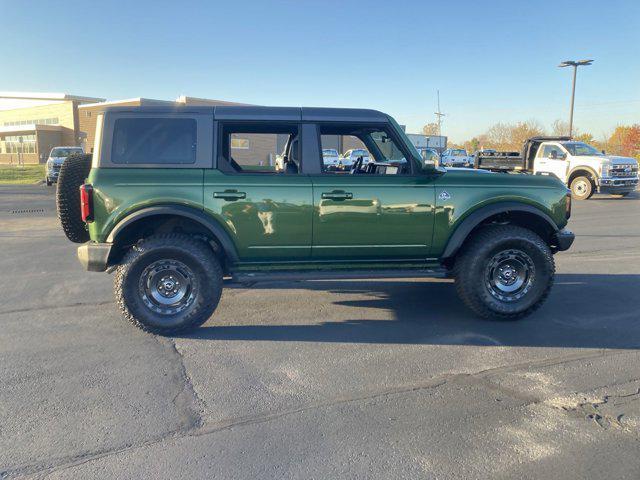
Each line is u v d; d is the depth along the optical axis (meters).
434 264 5.39
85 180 5.14
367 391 3.79
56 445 3.10
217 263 4.98
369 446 3.07
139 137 4.87
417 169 5.21
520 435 3.19
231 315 5.61
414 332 5.07
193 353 4.54
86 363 4.31
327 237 5.07
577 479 2.77
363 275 5.11
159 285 4.94
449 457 2.96
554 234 5.56
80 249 4.81
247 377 4.04
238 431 3.25
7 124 60.34
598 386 3.87
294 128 5.24
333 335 4.99
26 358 4.41
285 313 5.68
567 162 18.62
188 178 4.85
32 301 6.16
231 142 5.34
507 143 72.75
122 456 2.98
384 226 5.12
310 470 2.85
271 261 5.13
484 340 4.84
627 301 6.09
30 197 20.45
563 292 6.48
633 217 13.77
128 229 4.96
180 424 3.33
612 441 3.12
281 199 4.94
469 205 5.22
